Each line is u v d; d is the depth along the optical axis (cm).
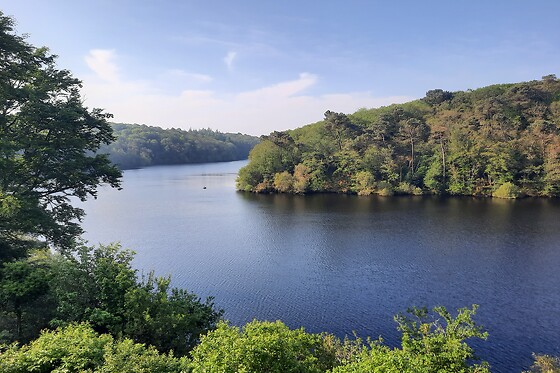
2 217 2259
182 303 1909
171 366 1211
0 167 2284
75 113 2641
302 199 9988
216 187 12962
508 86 14075
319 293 3681
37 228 2516
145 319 1633
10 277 1786
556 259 4428
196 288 3894
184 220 7394
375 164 10719
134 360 1145
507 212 7175
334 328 3008
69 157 2769
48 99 2734
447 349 1272
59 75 2841
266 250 5212
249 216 7669
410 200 9181
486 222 6369
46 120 2609
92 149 2959
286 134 12525
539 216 6725
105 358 1125
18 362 1116
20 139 2489
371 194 10456
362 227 6334
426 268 4266
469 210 7519
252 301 3544
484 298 3444
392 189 10162
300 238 5778
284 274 4234
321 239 5662
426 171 10350
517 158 9319
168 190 12219
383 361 1162
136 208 8838
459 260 4494
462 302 3388
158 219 7519
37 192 2695
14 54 2556
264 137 13138
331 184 11169
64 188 2852
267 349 1166
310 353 1410
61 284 1753
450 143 10381
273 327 1373
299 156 12119
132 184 13975
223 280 4103
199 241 5778
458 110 12525
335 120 12275
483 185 9500
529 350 2600
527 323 2970
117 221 7356
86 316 1659
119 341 1332
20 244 2503
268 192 11550
